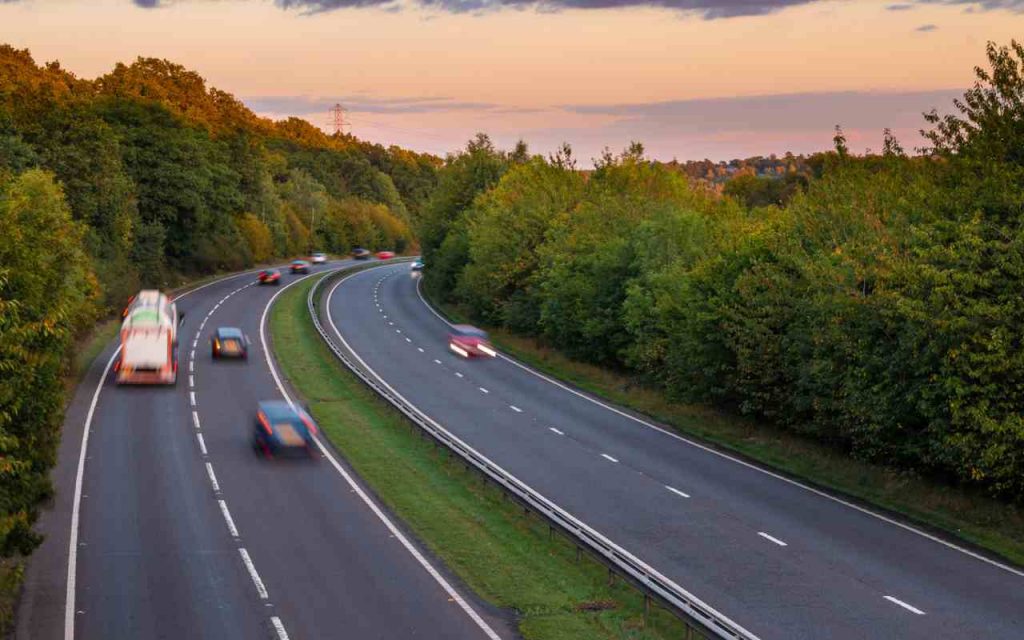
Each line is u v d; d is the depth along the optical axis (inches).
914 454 1301.7
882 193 1615.4
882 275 1285.7
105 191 3233.3
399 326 3191.4
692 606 817.5
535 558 1039.6
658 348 2016.5
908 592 949.2
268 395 1959.9
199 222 4335.6
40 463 993.5
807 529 1161.4
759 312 1585.9
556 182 3415.4
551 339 2768.2
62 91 6756.9
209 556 1022.4
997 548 1081.4
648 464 1491.1
